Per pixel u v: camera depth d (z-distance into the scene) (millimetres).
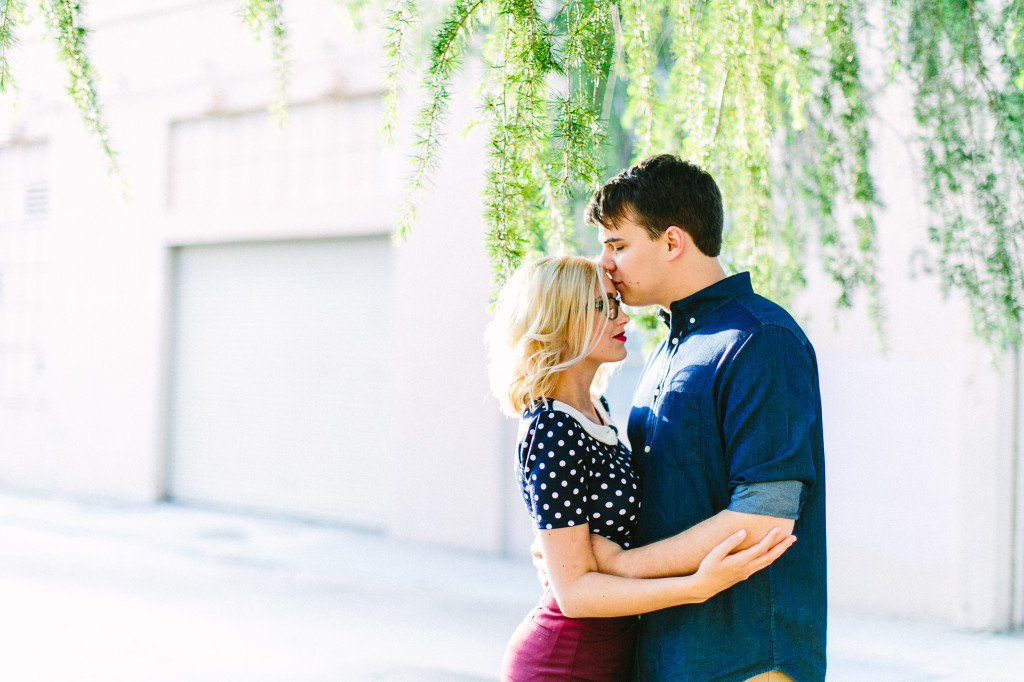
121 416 8422
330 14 7070
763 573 1462
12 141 8969
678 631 1494
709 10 2043
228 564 6066
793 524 1385
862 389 4625
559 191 1849
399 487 6715
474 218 6355
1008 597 4410
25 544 6645
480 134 6172
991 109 2375
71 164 8703
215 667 3977
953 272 2586
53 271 8875
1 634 4441
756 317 1491
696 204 1569
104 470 8523
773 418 1393
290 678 3840
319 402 7406
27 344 9188
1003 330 2625
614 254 1636
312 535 6938
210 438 8031
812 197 2764
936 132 2443
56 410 8852
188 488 8156
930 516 4473
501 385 1658
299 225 7340
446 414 6500
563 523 1492
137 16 8148
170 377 8289
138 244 8312
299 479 7492
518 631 1671
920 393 4477
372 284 7156
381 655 4195
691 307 1595
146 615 4840
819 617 1490
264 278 7738
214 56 7742
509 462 6273
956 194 2506
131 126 8281
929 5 2340
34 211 9141
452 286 6477
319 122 7391
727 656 1453
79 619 4738
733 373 1451
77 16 1866
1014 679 3729
